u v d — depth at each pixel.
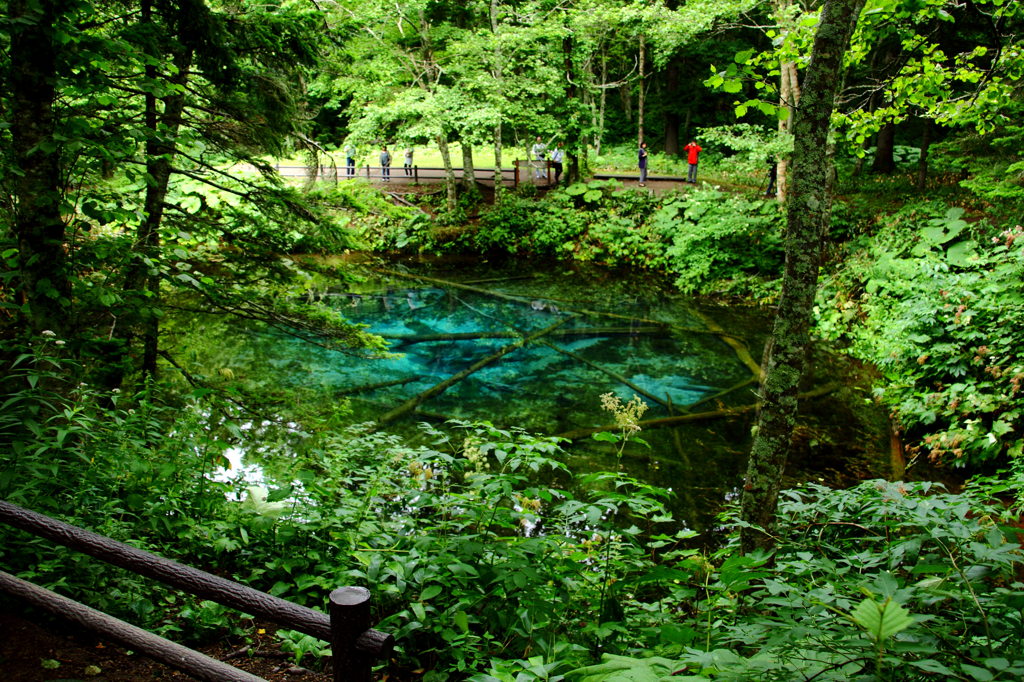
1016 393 8.76
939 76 7.11
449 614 3.46
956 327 10.20
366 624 1.72
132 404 6.09
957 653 2.07
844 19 3.94
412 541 3.93
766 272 18.02
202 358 11.93
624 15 18.52
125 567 2.05
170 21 6.82
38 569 3.27
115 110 6.36
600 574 3.97
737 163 18.22
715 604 3.30
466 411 10.66
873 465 8.87
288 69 8.02
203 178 7.90
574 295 18.14
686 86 29.02
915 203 16.62
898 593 1.98
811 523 4.06
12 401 3.43
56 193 4.69
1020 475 4.16
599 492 3.35
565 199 22.38
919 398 10.17
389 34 19.94
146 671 3.06
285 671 3.41
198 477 4.93
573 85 23.11
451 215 22.11
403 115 18.12
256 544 4.34
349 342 7.99
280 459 7.21
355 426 6.74
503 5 20.56
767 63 6.52
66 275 5.00
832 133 8.55
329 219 7.92
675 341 14.44
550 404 11.02
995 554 2.43
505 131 22.81
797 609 2.39
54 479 3.63
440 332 14.84
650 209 21.42
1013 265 10.27
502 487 3.32
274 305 7.71
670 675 1.96
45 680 2.83
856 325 14.04
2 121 4.68
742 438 9.74
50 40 4.46
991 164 13.23
